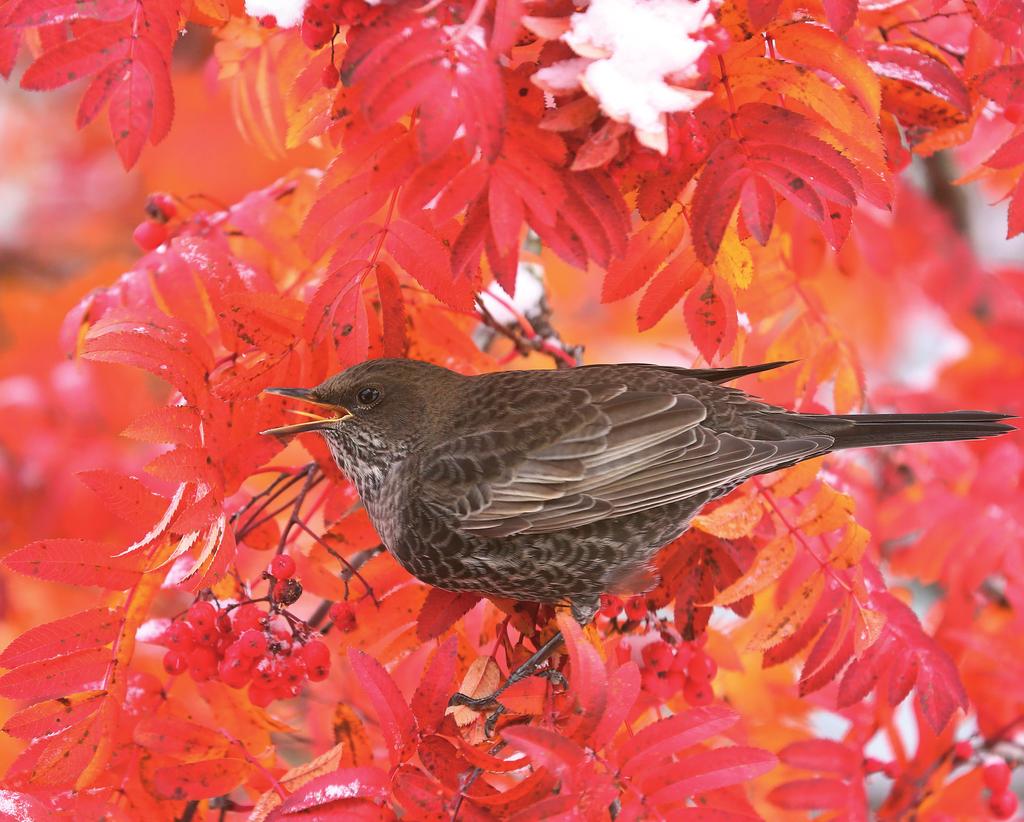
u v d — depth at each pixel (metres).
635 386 8.05
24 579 11.01
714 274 6.75
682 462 7.66
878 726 8.73
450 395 8.01
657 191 6.52
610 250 6.04
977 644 9.01
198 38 12.17
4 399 11.01
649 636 8.10
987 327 11.55
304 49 7.89
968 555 9.40
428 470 7.72
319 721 9.50
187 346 6.88
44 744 6.60
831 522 6.98
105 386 11.12
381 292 7.00
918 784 8.61
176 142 12.05
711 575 7.82
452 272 6.02
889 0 7.57
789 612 7.01
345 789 6.05
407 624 7.66
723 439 7.71
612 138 5.75
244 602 7.19
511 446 7.74
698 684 7.69
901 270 11.61
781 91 6.45
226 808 7.71
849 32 6.79
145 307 7.09
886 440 7.98
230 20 8.14
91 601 11.19
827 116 6.49
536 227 6.07
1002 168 6.78
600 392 7.93
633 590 7.71
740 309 8.19
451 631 7.65
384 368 7.94
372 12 5.91
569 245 6.04
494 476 7.68
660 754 6.18
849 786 7.91
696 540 7.86
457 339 8.36
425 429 7.88
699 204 6.19
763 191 6.18
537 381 8.09
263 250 8.73
